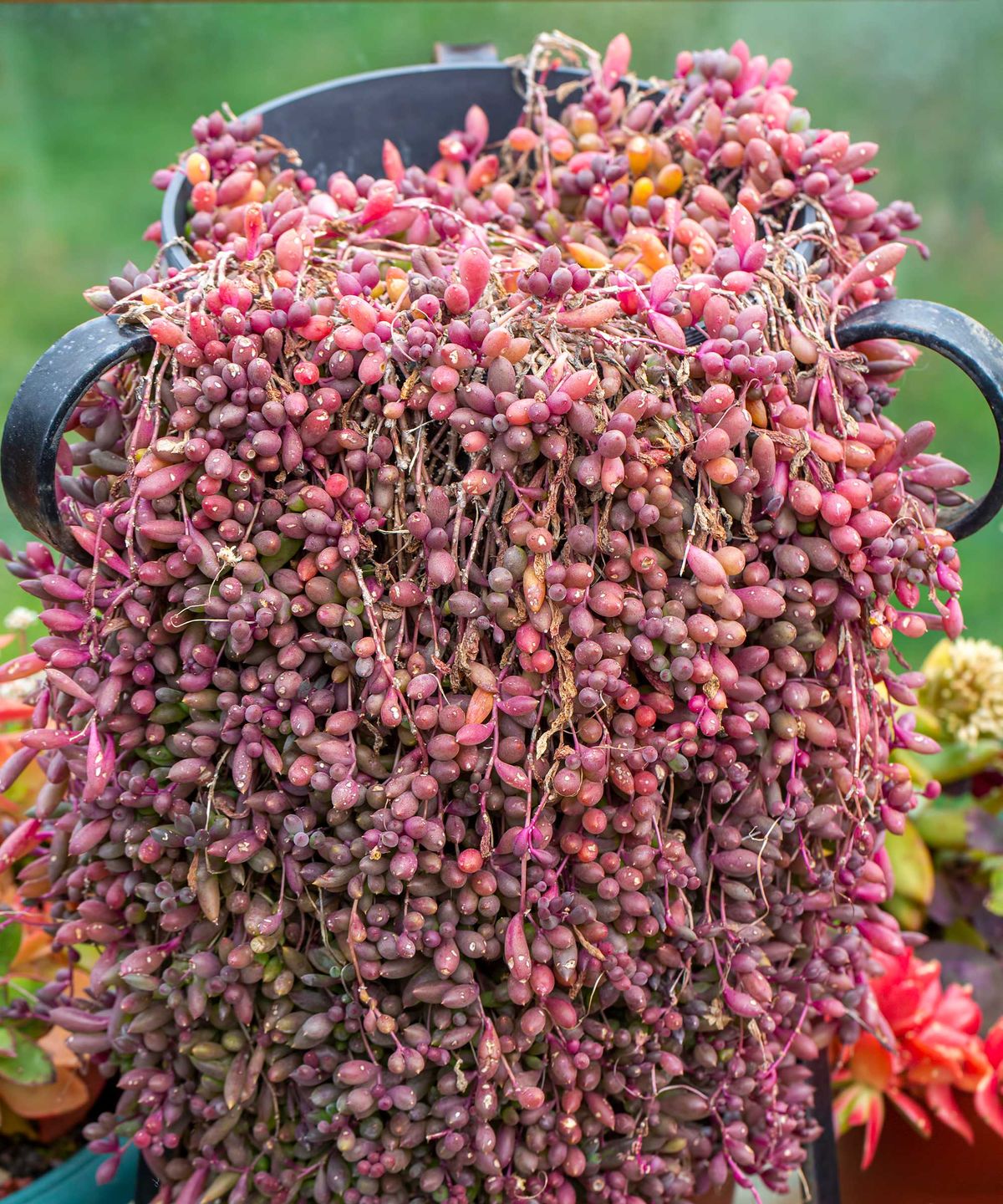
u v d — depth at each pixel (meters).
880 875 0.68
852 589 0.64
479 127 0.80
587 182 0.75
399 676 0.62
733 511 0.62
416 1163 0.65
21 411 0.61
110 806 0.63
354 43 1.47
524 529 0.60
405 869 0.61
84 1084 0.78
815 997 0.69
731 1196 0.73
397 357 0.60
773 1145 0.69
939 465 0.65
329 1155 0.66
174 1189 0.67
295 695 0.62
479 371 0.61
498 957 0.65
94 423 0.65
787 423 0.62
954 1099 0.81
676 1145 0.67
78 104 1.47
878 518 0.62
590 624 0.61
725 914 0.66
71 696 0.64
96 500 0.64
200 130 0.74
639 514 0.61
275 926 0.62
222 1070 0.65
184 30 1.46
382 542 0.63
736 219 0.64
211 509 0.60
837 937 0.68
